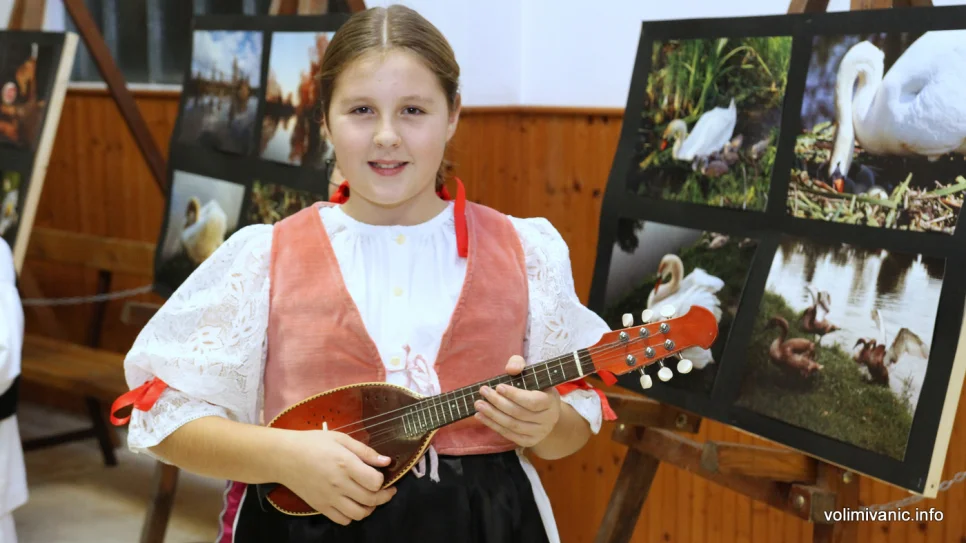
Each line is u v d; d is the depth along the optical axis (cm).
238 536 126
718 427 247
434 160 121
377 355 122
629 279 194
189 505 318
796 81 167
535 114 286
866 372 153
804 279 164
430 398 119
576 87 279
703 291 179
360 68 117
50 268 401
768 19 173
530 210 292
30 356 320
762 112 173
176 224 263
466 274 126
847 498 168
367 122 118
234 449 119
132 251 335
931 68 148
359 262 126
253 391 125
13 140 278
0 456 225
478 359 124
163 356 122
